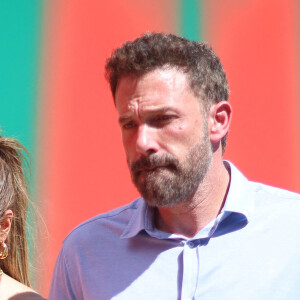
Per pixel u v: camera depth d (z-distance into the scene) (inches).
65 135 502.6
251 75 490.3
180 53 281.3
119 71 281.7
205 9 500.1
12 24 511.2
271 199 293.6
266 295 268.1
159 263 288.4
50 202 495.8
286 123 484.4
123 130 281.9
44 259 476.4
